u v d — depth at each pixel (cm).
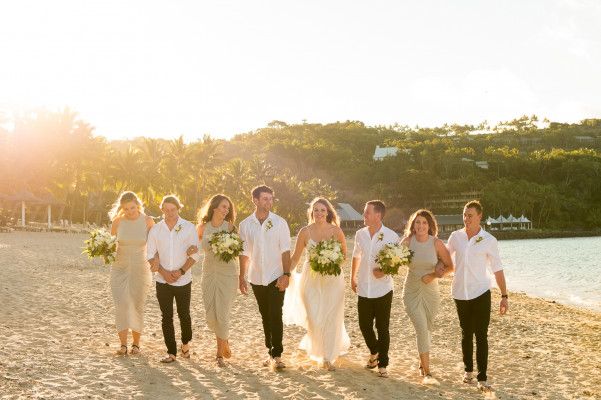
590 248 7606
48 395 454
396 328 1002
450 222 13625
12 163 5341
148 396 478
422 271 605
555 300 2019
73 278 1441
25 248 2405
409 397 535
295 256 654
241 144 18275
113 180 6475
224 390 514
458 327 1046
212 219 641
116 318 636
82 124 5741
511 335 1041
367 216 618
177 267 621
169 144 7288
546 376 711
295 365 650
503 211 15250
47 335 732
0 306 952
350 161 18012
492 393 573
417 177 14788
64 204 4591
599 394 627
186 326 641
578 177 16438
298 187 9212
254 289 636
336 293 634
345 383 567
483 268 587
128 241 633
